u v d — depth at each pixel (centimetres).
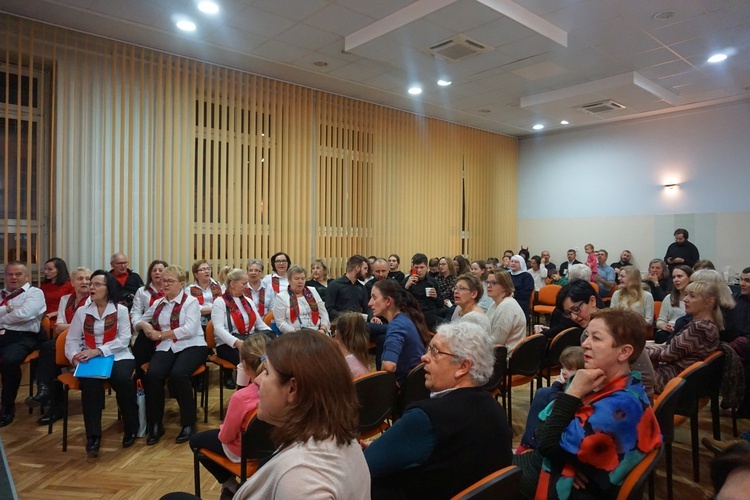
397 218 802
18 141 484
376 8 461
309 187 691
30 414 382
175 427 356
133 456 306
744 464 79
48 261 458
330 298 487
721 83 676
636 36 518
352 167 746
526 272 622
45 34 493
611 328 163
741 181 756
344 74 636
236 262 621
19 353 370
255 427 201
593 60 584
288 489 92
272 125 655
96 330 333
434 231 858
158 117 562
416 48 527
